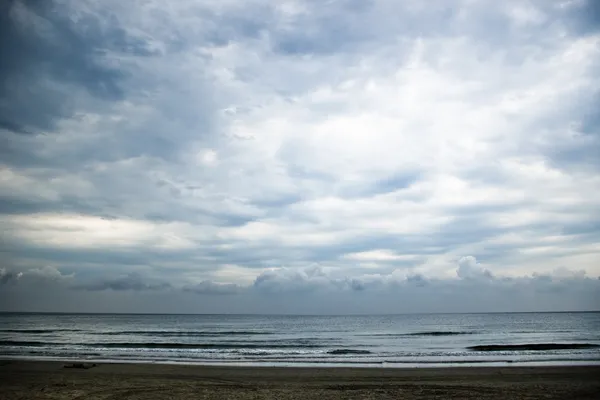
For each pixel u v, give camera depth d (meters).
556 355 28.83
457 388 14.97
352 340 49.88
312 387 15.30
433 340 49.09
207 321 144.00
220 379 17.36
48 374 18.52
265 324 114.06
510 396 13.44
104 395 13.45
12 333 63.84
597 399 12.92
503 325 98.75
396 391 14.48
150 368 20.80
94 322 124.75
